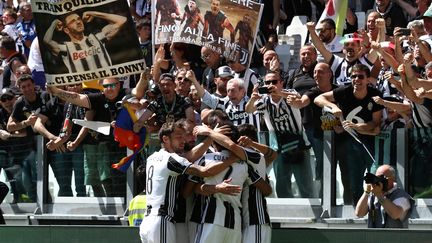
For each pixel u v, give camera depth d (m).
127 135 30.50
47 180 32.75
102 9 30.28
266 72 33.62
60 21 30.38
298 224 30.28
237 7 32.50
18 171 33.12
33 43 35.53
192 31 32.56
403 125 29.64
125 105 30.36
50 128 32.88
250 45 32.53
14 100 33.34
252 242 26.06
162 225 25.88
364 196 28.67
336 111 29.16
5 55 36.47
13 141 33.09
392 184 28.36
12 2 41.41
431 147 29.00
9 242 28.47
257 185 26.17
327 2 34.97
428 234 26.34
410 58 28.72
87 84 32.22
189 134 27.41
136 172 31.53
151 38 34.75
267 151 26.53
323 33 33.44
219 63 33.03
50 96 32.88
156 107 30.39
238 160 26.02
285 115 30.36
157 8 32.81
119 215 31.83
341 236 26.80
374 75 31.22
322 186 30.08
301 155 30.28
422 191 29.08
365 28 35.34
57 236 28.16
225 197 25.91
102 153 31.98
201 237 25.89
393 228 27.58
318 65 29.86
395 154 29.27
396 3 34.97
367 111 29.31
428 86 28.83
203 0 32.53
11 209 33.25
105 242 27.80
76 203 32.41
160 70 32.94
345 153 29.75
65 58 30.47
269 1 35.66
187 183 26.12
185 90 31.64
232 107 30.83
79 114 31.92
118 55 30.39
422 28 31.86
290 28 37.00
